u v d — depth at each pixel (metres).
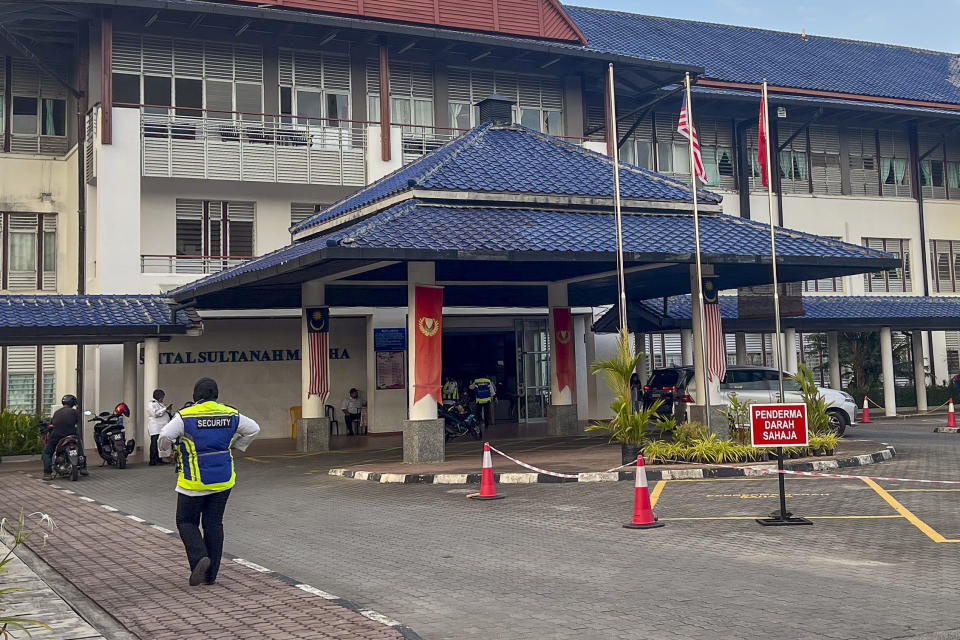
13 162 30.06
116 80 28.61
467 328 33.34
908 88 41.78
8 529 12.84
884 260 21.08
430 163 21.69
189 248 29.12
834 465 17.27
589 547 10.41
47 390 30.20
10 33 28.89
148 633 7.23
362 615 7.54
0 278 29.66
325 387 24.09
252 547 11.08
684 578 8.74
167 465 21.88
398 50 31.61
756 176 38.38
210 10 27.36
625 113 36.53
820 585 8.36
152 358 23.22
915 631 6.85
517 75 34.06
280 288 24.41
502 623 7.33
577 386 33.88
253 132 29.44
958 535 10.70
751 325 31.62
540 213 20.36
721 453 17.38
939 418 33.66
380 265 19.61
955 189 42.34
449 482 16.59
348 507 14.19
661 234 20.14
